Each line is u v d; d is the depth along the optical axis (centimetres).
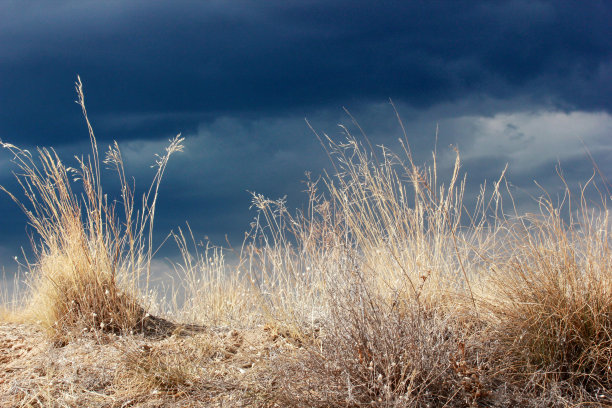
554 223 435
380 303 400
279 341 460
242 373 397
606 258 415
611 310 391
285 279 535
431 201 492
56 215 549
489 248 480
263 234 563
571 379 375
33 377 395
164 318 561
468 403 340
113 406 353
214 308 602
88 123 545
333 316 392
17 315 581
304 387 356
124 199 543
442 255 493
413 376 330
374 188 515
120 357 419
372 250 500
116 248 526
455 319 422
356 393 337
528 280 429
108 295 507
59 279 515
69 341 471
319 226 512
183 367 402
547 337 393
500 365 391
